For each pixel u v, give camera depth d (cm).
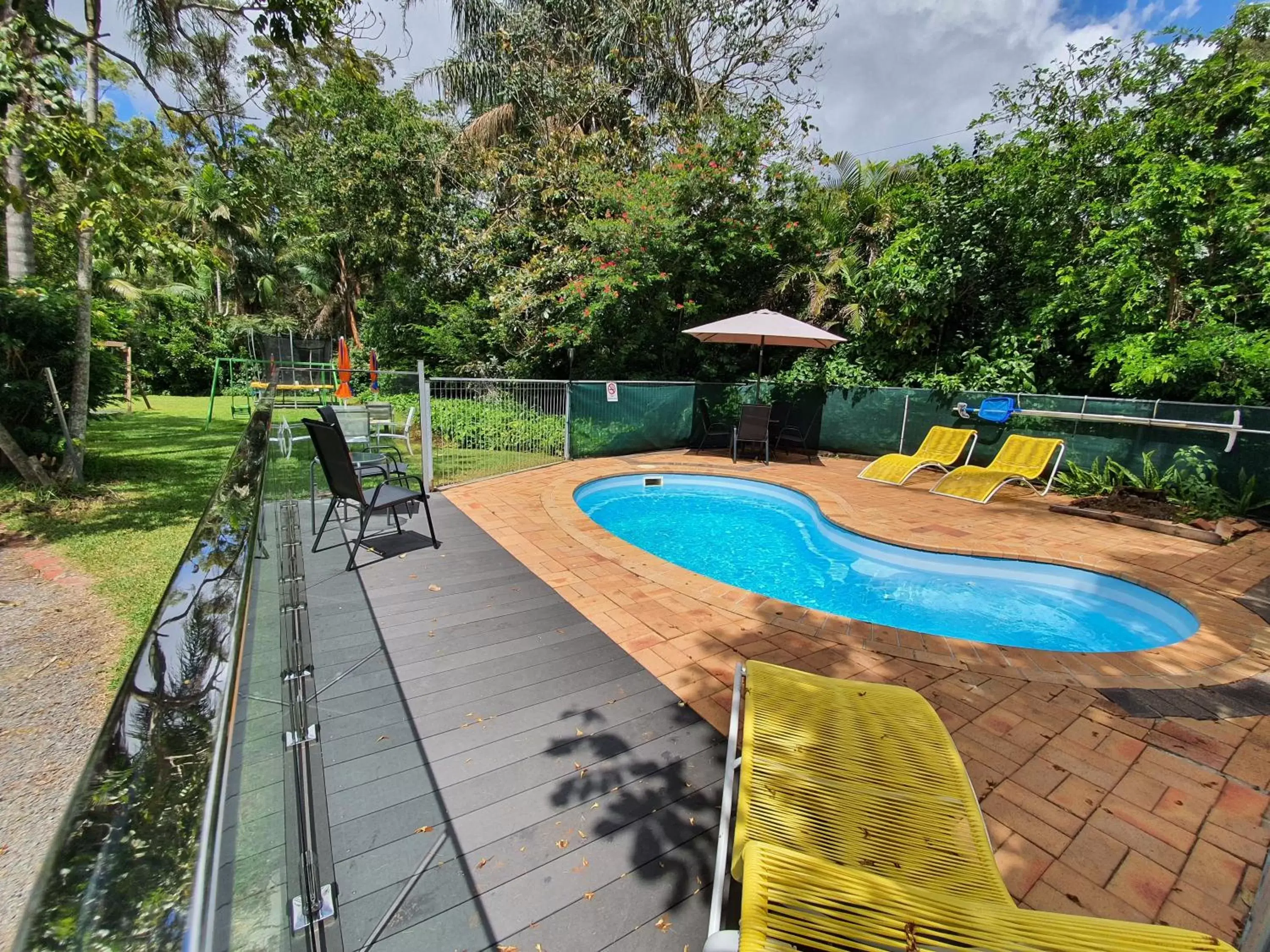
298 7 488
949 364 960
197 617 92
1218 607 412
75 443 632
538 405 869
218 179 812
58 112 458
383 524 559
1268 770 240
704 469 918
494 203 1323
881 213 1075
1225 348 638
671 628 357
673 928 166
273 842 104
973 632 458
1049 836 203
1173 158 672
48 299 634
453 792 213
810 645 341
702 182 1054
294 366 1141
